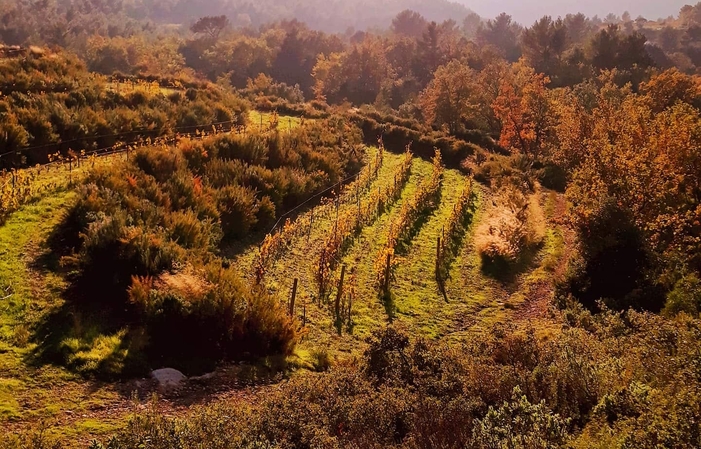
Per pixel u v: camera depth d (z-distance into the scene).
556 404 7.03
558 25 89.62
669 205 19.58
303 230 19.52
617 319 12.22
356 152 29.70
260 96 42.03
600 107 34.53
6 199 13.84
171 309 10.50
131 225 13.29
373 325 14.05
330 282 15.91
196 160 20.22
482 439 5.91
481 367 8.35
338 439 6.75
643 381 7.29
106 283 11.57
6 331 9.61
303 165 24.97
